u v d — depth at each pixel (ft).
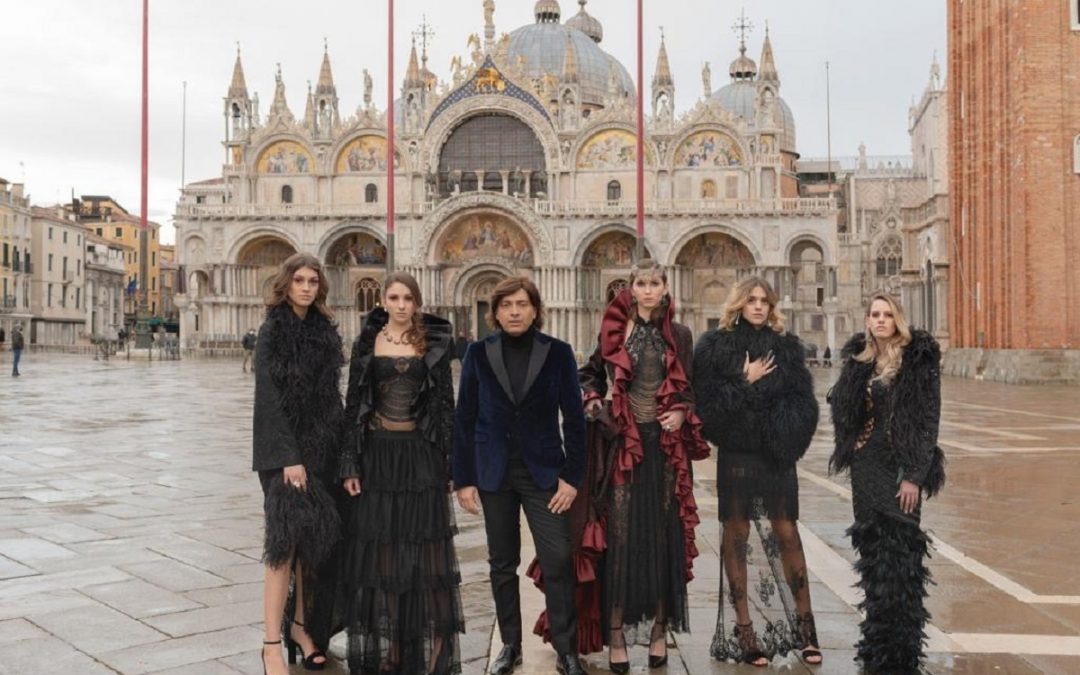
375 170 282.97
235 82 291.79
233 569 34.45
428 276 273.54
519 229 275.59
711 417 26.45
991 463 60.95
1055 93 142.10
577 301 268.21
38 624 28.27
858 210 377.09
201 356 276.21
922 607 25.53
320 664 26.48
